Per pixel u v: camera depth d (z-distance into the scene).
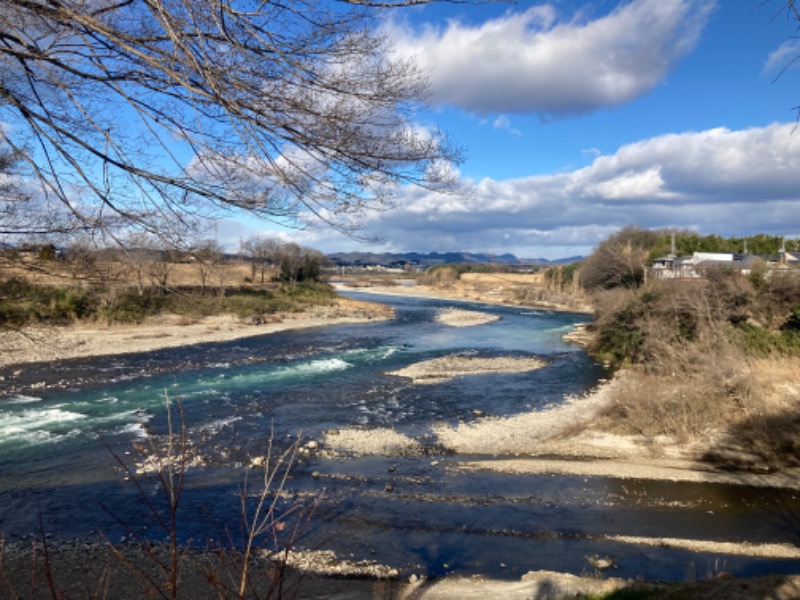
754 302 25.34
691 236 60.19
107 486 12.43
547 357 30.89
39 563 9.18
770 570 9.48
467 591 8.44
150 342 31.52
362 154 3.12
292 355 30.08
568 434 16.92
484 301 74.06
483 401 21.00
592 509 11.98
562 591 8.12
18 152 3.02
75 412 18.19
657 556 10.04
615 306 30.48
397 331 41.81
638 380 20.30
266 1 2.87
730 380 17.98
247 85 2.88
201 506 11.58
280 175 3.12
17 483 12.52
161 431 16.44
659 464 14.60
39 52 3.00
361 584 8.88
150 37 2.92
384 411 19.39
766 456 14.87
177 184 3.13
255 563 9.42
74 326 32.38
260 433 16.58
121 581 8.68
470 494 12.66
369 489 12.80
